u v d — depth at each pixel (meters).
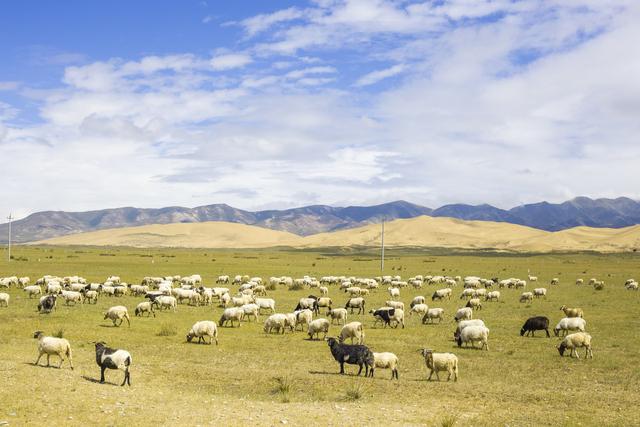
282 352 32.62
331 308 53.16
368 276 107.12
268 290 75.81
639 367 29.34
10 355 27.70
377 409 20.03
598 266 155.00
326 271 119.00
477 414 19.77
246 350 33.09
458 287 85.94
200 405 19.70
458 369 28.58
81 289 59.78
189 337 35.16
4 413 16.94
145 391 21.61
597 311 54.34
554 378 26.80
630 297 69.12
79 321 42.69
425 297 68.50
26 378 21.61
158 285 69.31
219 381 24.62
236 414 18.42
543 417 19.44
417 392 23.25
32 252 166.75
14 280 70.69
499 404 21.47
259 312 51.81
